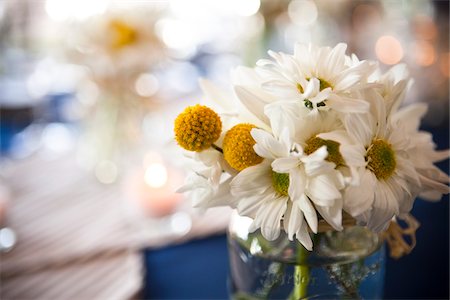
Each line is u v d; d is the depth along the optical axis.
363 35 1.06
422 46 0.89
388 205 0.24
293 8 1.11
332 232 0.28
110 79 0.61
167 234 0.47
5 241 0.46
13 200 0.57
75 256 0.44
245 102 0.26
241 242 0.30
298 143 0.25
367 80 0.27
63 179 0.64
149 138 0.70
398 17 1.02
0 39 1.28
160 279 0.45
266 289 0.30
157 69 0.67
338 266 0.28
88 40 0.57
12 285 0.41
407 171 0.25
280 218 0.25
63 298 0.40
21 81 1.18
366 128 0.24
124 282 0.41
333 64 0.26
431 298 0.49
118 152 0.65
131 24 0.58
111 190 0.60
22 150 0.82
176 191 0.27
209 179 0.26
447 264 0.50
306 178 0.24
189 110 0.25
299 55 0.26
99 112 0.64
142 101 0.65
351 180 0.24
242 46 0.87
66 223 0.50
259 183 0.26
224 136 0.26
